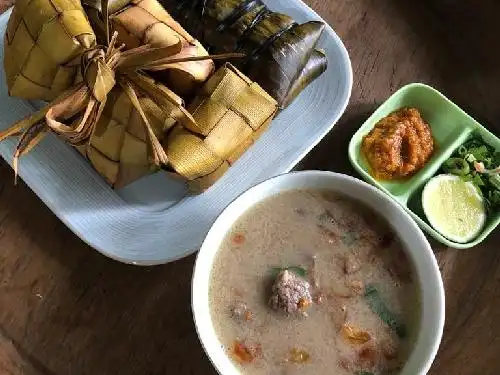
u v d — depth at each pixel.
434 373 0.31
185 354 0.31
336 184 0.30
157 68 0.30
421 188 0.35
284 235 0.30
